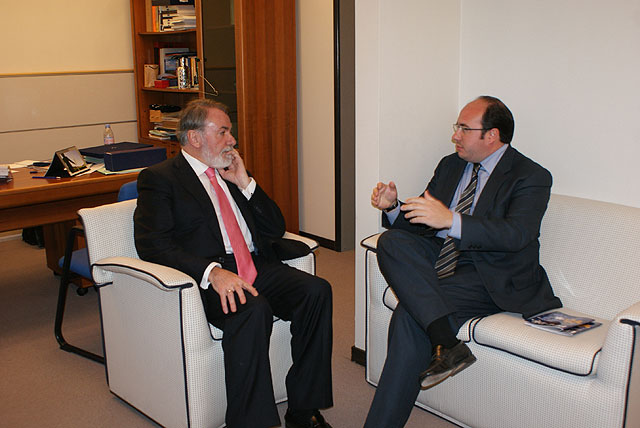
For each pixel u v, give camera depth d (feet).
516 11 8.61
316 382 7.24
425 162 9.18
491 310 7.31
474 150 7.62
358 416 7.88
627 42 7.59
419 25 8.66
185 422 7.04
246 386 6.67
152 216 7.39
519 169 7.47
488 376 6.89
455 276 7.45
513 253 7.38
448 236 7.23
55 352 9.80
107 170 11.34
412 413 7.91
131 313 7.50
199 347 6.87
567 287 7.65
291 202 15.57
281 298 7.56
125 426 7.67
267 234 8.27
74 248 12.37
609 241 7.41
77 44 16.89
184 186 7.61
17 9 15.72
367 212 8.95
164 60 17.46
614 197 8.03
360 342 9.32
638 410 6.14
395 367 6.68
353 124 14.38
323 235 15.43
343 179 14.56
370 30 8.30
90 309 11.62
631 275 7.14
